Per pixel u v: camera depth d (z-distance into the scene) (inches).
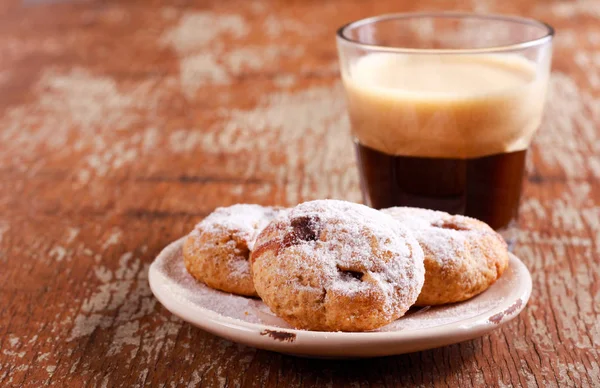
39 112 24.3
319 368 14.5
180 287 15.1
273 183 20.1
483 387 14.2
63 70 27.3
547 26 17.4
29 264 17.2
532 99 16.8
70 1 37.6
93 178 20.6
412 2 34.6
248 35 30.8
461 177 17.0
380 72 17.2
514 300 14.4
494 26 18.2
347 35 17.7
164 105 24.5
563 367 14.6
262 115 23.7
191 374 14.5
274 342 13.8
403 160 17.1
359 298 13.8
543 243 17.7
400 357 14.7
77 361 14.8
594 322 15.5
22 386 14.4
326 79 26.0
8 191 20.0
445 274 14.6
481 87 16.8
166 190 19.9
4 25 33.6
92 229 18.4
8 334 15.4
